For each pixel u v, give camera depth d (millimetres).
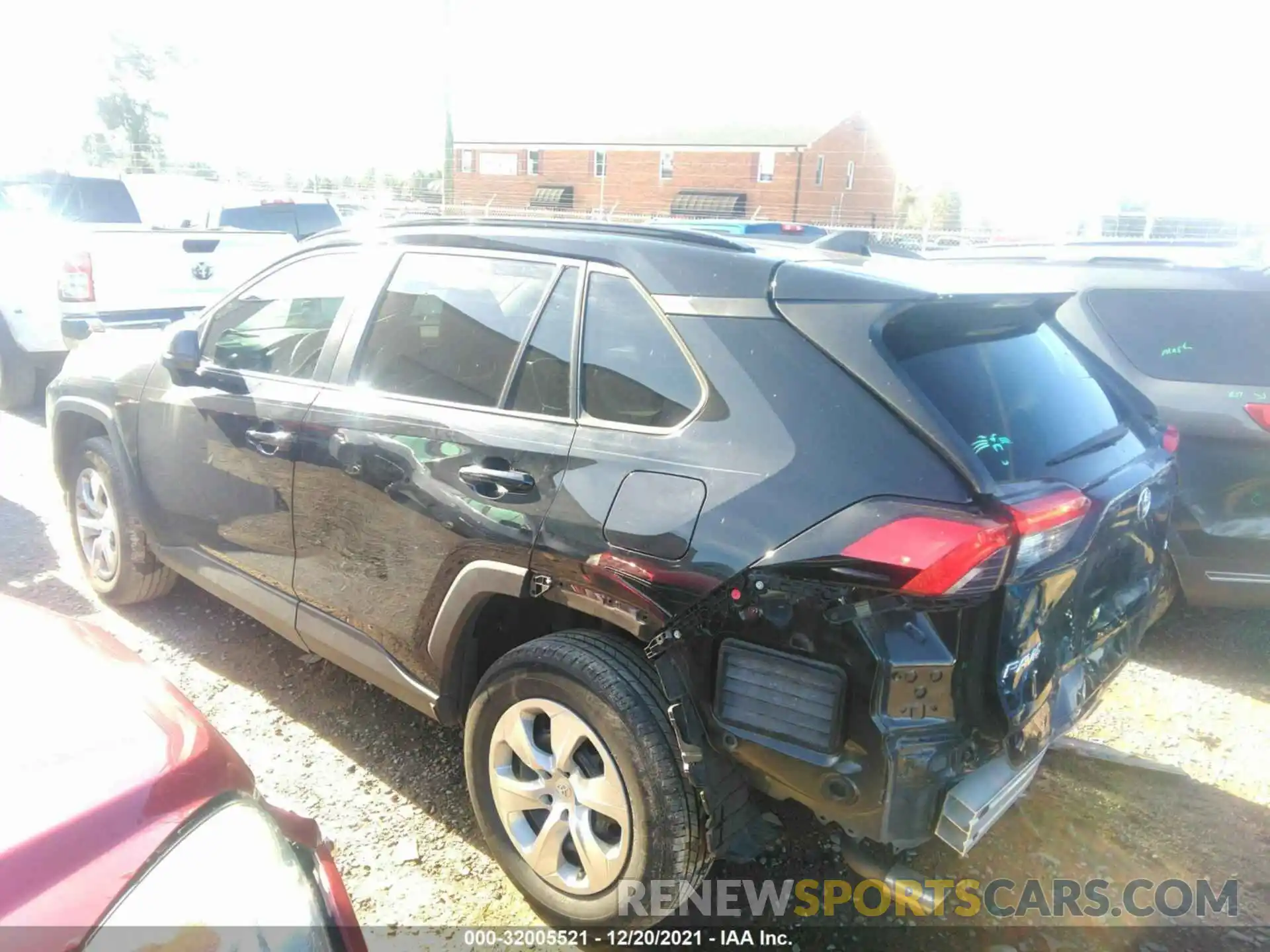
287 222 13352
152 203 13016
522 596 2641
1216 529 4320
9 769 1504
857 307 2385
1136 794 3426
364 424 3088
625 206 49875
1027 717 2250
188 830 1538
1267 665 4434
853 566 2111
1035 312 2895
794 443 2275
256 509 3523
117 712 1728
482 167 53312
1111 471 2633
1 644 1914
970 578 2045
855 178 48750
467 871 2912
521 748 2656
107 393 4219
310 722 3670
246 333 3750
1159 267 4707
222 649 4199
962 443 2182
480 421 2816
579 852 2551
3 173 10070
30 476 6527
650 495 2416
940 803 2176
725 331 2465
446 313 3061
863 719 2125
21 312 7809
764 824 2574
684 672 2342
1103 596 2705
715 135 47688
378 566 3068
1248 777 3559
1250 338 4359
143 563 4324
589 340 2701
